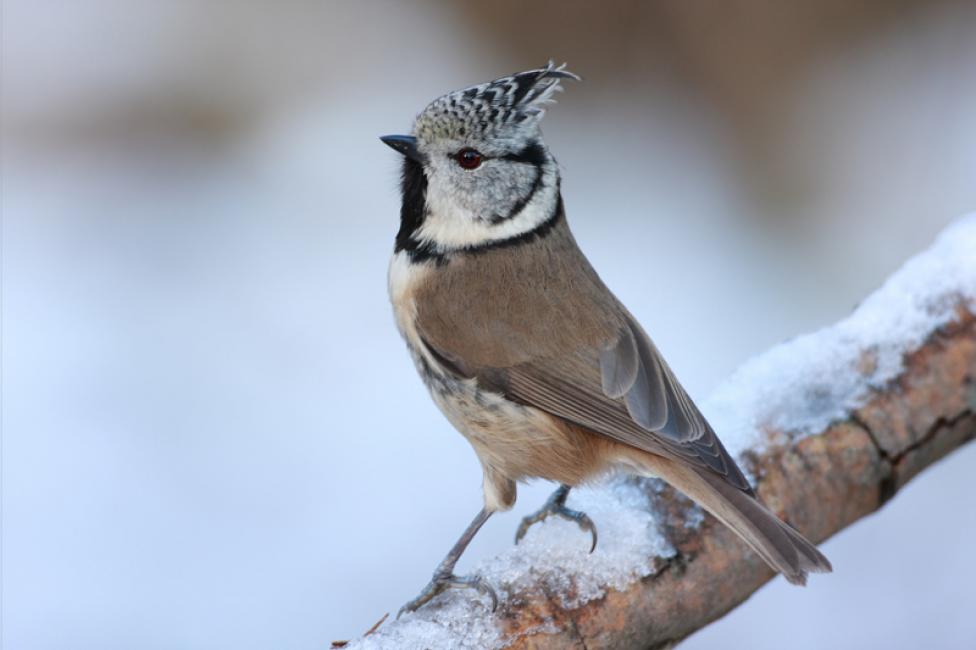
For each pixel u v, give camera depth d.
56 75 15.91
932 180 13.69
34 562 10.22
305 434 11.49
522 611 6.20
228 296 13.02
